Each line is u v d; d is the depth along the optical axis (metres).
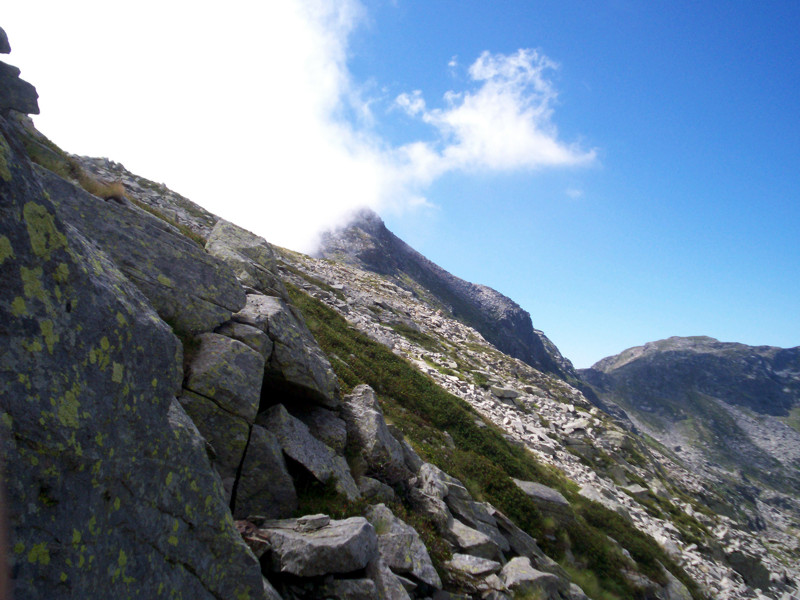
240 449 9.22
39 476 3.61
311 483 10.58
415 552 10.24
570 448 41.41
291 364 11.93
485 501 19.75
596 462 41.53
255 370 10.15
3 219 3.77
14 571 3.32
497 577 12.12
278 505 9.43
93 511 4.08
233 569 5.59
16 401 3.56
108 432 4.34
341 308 45.59
